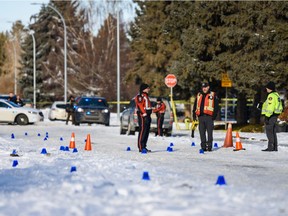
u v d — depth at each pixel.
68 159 29.45
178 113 124.00
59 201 15.77
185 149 39.94
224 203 16.02
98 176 21.64
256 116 73.94
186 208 14.82
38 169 24.91
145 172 21.11
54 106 100.12
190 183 20.19
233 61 67.06
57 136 54.94
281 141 49.19
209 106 38.28
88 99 81.19
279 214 14.73
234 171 26.05
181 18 76.12
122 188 18.08
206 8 69.44
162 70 98.62
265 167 28.19
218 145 44.25
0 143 42.66
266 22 65.38
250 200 16.84
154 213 13.94
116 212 14.09
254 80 63.44
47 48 173.12
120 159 29.72
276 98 38.09
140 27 106.31
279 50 62.78
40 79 170.50
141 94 36.62
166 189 18.28
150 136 55.16
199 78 72.31
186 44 71.81
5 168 25.67
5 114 78.44
